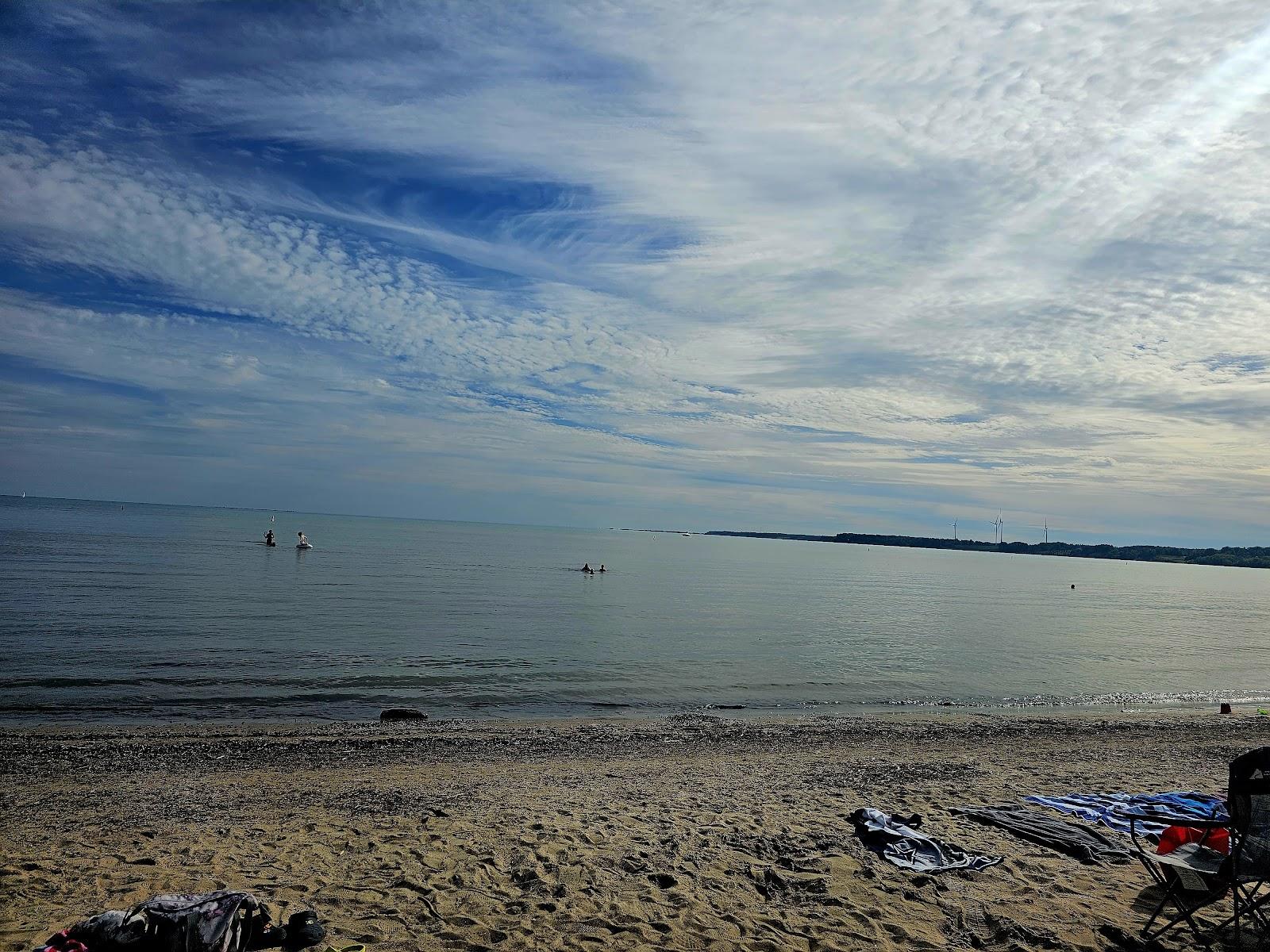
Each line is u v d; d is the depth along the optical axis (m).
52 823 8.53
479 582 59.75
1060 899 6.33
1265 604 90.44
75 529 111.00
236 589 44.00
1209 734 16.88
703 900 6.24
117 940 4.76
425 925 5.65
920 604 61.59
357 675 21.84
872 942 5.52
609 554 143.75
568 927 5.69
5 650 22.95
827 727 16.78
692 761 13.12
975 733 16.31
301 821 8.61
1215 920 5.85
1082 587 118.94
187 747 13.27
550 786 10.85
